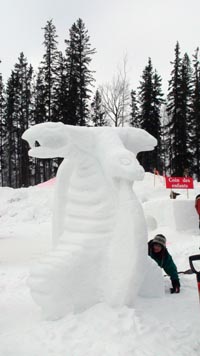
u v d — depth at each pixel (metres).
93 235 4.60
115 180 4.61
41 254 10.32
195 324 4.32
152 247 6.14
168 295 5.65
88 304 4.46
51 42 38.41
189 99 39.91
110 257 4.45
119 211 4.52
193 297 5.60
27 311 4.99
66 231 4.89
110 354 3.56
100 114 39.78
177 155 37.88
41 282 4.38
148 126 39.72
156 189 18.81
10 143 41.34
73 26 38.25
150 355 3.54
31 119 41.00
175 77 39.53
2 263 9.13
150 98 39.91
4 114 42.44
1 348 3.76
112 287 4.38
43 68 38.50
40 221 17.52
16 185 42.53
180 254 9.06
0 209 18.92
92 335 3.90
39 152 4.88
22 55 41.69
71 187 5.04
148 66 40.91
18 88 41.12
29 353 3.65
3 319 4.66
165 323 4.23
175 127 38.47
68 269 4.39
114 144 4.74
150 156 38.84
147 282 5.16
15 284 6.75
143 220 4.46
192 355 3.66
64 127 4.76
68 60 38.06
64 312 4.38
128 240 4.38
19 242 12.41
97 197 4.77
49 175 38.94
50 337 3.95
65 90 36.38
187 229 11.17
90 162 4.91
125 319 4.12
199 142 38.22
